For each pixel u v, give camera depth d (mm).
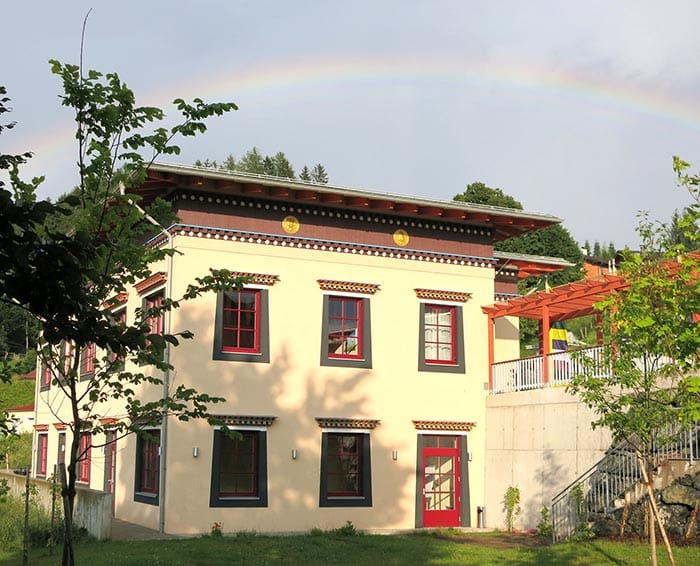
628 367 13406
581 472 22562
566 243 78500
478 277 27188
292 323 24156
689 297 11930
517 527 24594
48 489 21859
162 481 22016
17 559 17703
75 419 9383
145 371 23797
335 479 24391
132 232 9906
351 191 24219
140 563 16219
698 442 18906
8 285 5516
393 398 25344
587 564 16766
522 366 25469
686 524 18453
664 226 13531
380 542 20906
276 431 23516
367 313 25312
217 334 23156
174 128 10008
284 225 24344
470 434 26344
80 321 5965
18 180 9633
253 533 21984
